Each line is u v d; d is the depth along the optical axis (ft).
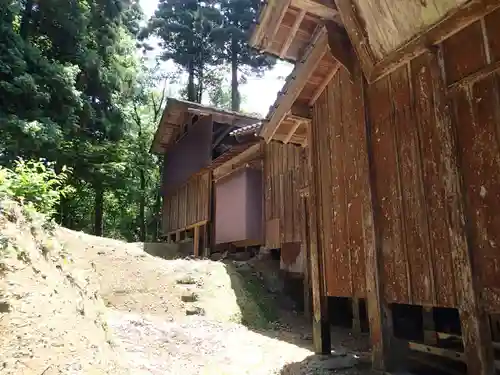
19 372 9.33
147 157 84.53
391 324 15.15
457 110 12.30
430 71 13.35
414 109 14.12
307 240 33.04
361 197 16.71
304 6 17.15
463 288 11.76
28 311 11.03
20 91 41.70
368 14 14.78
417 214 13.78
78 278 15.93
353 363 18.03
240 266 39.63
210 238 53.62
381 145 15.83
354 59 17.62
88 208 77.61
